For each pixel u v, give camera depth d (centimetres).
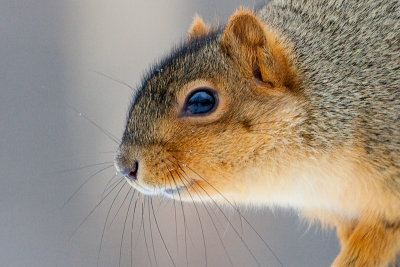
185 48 156
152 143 155
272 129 155
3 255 168
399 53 155
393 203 155
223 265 166
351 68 155
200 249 166
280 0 158
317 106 155
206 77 155
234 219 166
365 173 155
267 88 155
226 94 155
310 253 165
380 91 155
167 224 167
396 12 155
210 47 156
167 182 155
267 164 155
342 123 155
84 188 171
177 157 155
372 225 156
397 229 155
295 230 165
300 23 157
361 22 156
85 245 168
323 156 155
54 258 168
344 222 158
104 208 169
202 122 155
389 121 155
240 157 155
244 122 155
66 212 170
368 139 155
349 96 155
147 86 156
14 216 170
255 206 158
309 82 155
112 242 168
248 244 165
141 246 167
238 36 155
